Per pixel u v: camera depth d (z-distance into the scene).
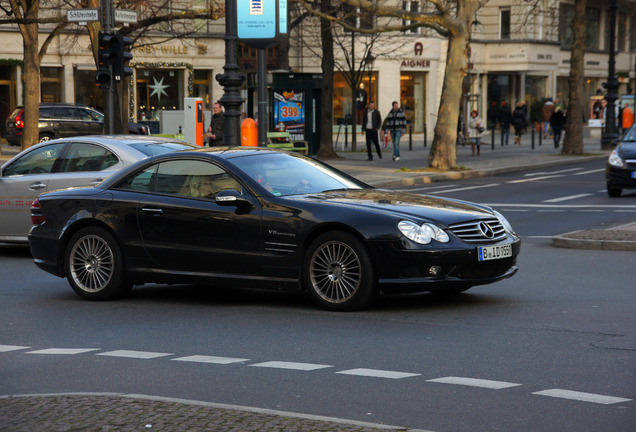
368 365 11.12
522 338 12.49
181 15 46.97
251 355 11.84
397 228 14.16
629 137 35.62
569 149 60.88
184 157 16.20
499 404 9.31
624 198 34.31
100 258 16.52
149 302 16.30
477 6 48.09
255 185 15.40
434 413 9.05
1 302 16.47
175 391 10.09
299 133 56.84
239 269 15.33
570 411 9.02
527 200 34.41
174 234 15.81
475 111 61.47
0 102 70.88
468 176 47.19
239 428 8.03
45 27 69.69
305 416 8.45
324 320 14.08
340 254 14.62
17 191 21.91
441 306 15.08
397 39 85.69
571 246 22.09
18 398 9.31
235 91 32.09
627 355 11.37
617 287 16.59
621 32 117.19
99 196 16.64
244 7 32.84
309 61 83.44
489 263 14.62
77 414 8.58
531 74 99.25
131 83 72.69
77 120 64.56
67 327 14.13
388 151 69.31
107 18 32.34
